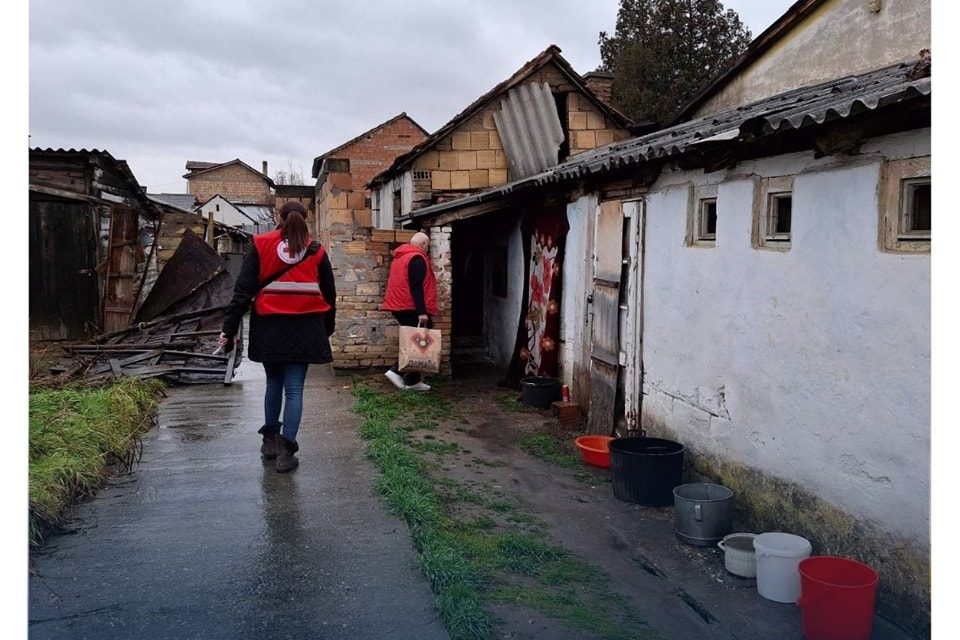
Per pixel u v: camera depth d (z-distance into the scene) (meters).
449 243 10.14
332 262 9.73
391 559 3.96
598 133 11.72
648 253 6.47
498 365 11.50
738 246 5.09
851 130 3.95
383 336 9.94
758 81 9.83
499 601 3.68
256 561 3.87
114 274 12.03
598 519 5.32
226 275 11.91
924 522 3.55
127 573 3.69
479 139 11.30
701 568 4.55
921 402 3.54
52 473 4.47
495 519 5.12
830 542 4.20
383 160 28.16
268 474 5.30
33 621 3.19
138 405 6.84
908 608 3.65
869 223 3.87
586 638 3.41
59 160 12.44
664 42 19.75
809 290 4.35
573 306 8.42
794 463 4.50
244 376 9.16
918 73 4.14
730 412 5.20
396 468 5.39
